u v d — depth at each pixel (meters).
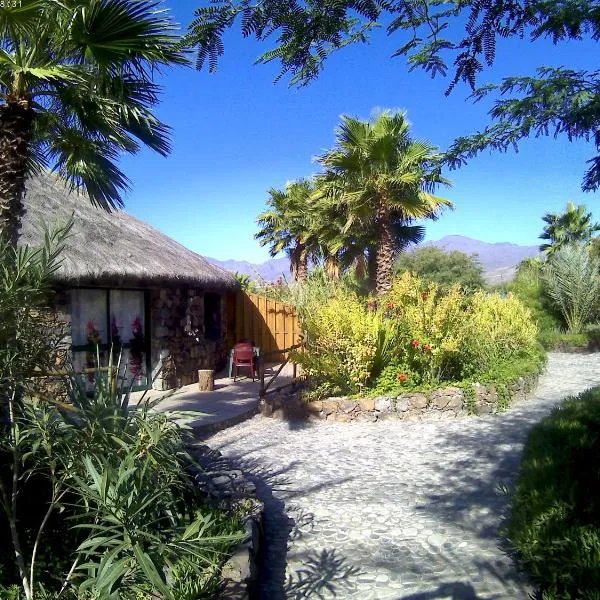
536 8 2.27
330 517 5.02
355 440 7.57
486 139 2.45
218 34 2.32
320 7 2.25
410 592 3.66
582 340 16.78
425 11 2.39
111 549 2.59
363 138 13.12
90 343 10.20
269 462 6.80
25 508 3.65
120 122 5.96
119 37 4.97
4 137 4.84
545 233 30.50
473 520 4.75
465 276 32.94
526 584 3.64
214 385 11.63
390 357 9.05
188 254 13.11
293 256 29.70
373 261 19.34
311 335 9.27
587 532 3.16
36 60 5.05
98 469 2.94
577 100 2.15
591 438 4.79
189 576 2.99
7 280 3.00
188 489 4.42
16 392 3.21
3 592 2.89
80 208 10.80
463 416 8.43
